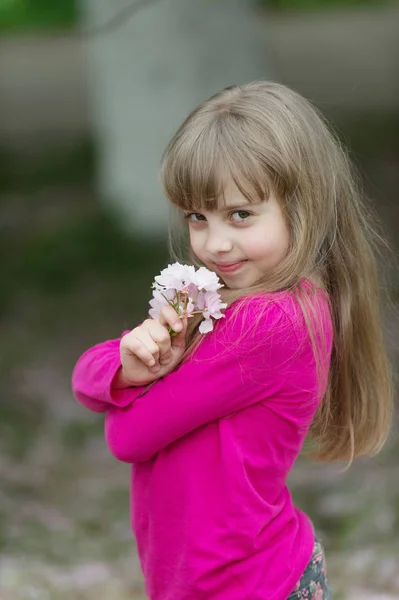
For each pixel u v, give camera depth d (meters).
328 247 2.79
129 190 11.88
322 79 20.03
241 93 2.70
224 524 2.55
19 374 9.20
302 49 23.12
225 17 11.19
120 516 6.55
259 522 2.56
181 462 2.60
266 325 2.50
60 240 11.99
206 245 2.61
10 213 13.69
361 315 2.91
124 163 11.84
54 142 17.39
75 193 14.39
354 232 2.86
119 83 11.60
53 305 10.78
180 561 2.61
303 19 26.47
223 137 2.54
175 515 2.61
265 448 2.60
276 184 2.54
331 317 2.83
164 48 11.24
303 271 2.60
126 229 11.91
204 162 2.52
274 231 2.58
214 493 2.57
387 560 5.21
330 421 3.01
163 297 2.55
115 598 4.95
